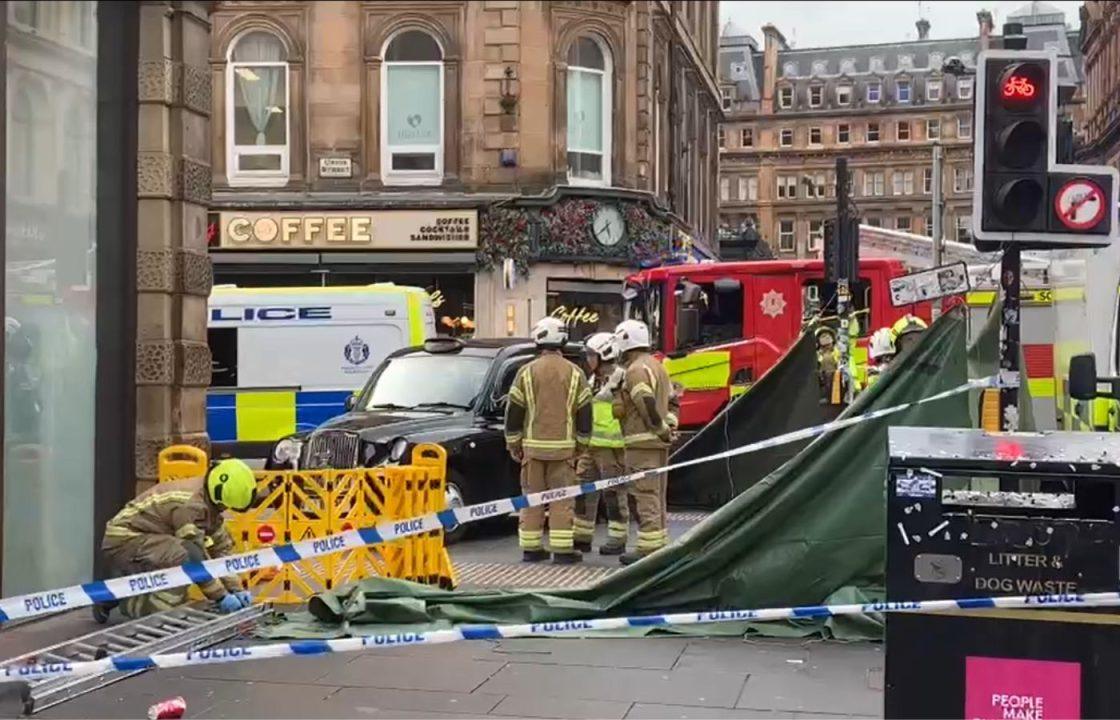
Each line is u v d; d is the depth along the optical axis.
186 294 8.64
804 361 11.69
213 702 5.75
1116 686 3.96
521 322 25.52
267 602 7.79
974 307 13.74
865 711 5.58
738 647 6.79
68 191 8.16
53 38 7.99
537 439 9.82
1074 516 4.35
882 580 7.05
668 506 12.03
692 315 16.47
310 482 8.10
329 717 5.52
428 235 25.59
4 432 7.47
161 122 8.45
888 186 97.44
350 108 26.39
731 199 100.44
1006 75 6.98
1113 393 9.61
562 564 9.93
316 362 17.47
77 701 5.77
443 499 8.51
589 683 6.07
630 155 27.19
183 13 8.63
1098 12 50.69
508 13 25.94
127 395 8.40
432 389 12.60
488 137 26.06
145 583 4.87
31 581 7.80
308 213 25.75
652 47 28.52
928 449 4.28
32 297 7.84
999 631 4.04
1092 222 7.01
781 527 7.12
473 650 6.71
